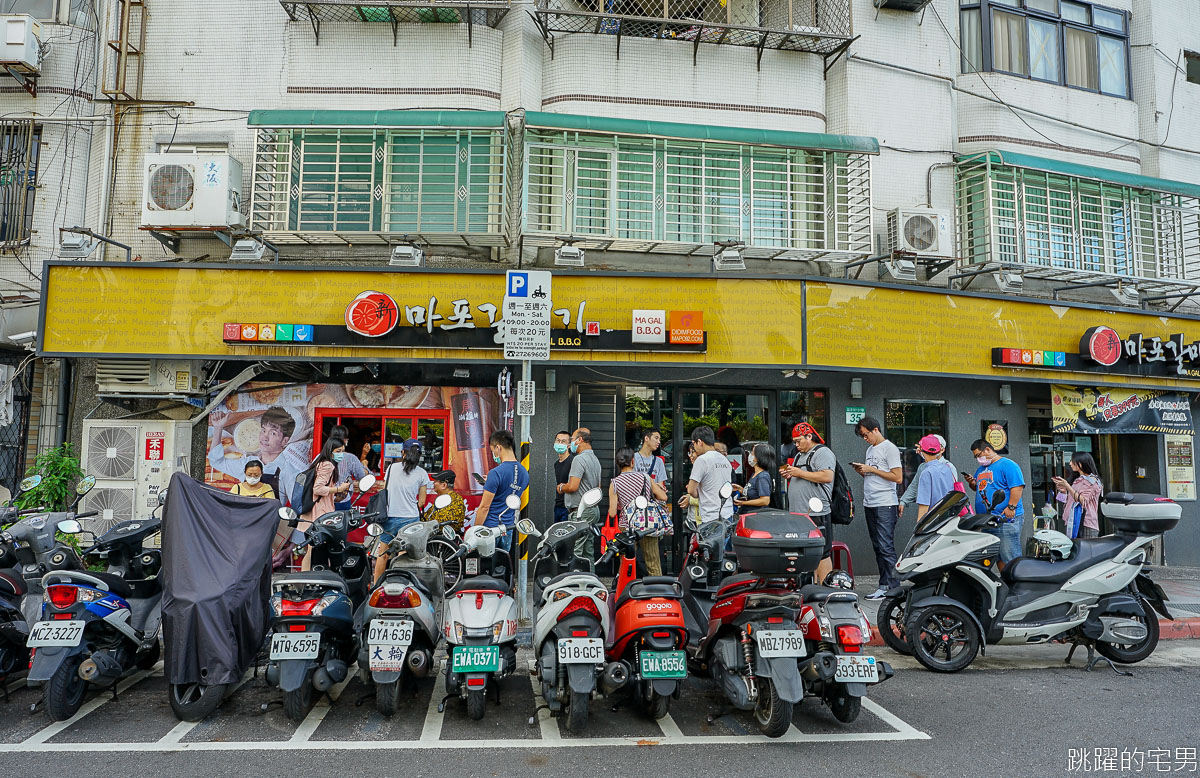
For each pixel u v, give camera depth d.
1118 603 6.23
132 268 9.29
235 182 9.85
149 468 9.65
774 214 10.58
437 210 9.84
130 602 5.49
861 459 10.72
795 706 5.32
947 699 5.46
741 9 11.01
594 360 9.41
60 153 10.41
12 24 10.00
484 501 6.77
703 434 7.87
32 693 5.43
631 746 4.54
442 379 10.28
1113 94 12.79
